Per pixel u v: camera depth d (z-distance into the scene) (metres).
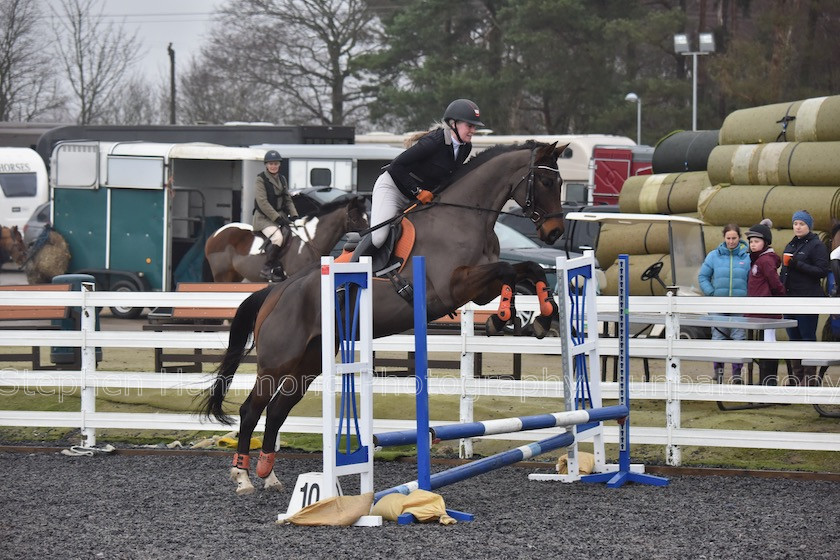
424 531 7.41
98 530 7.46
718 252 13.05
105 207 22.20
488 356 16.25
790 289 12.87
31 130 41.84
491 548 6.89
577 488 9.00
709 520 7.70
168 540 7.16
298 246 16.67
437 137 8.52
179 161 24.48
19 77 59.00
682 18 44.72
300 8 55.47
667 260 16.36
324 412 7.72
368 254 8.56
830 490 8.86
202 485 9.15
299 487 7.82
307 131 29.95
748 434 9.71
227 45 61.22
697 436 9.81
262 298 9.08
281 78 59.12
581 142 30.39
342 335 8.02
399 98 47.78
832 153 16.03
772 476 9.49
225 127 30.66
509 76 46.25
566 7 44.53
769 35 43.94
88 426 10.89
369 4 54.53
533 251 19.38
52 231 22.39
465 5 49.78
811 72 40.53
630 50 48.28
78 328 13.43
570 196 30.45
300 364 8.73
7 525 7.62
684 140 20.80
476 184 8.52
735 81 40.38
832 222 15.35
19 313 13.12
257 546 7.00
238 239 18.42
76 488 9.00
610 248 17.78
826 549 6.87
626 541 7.06
